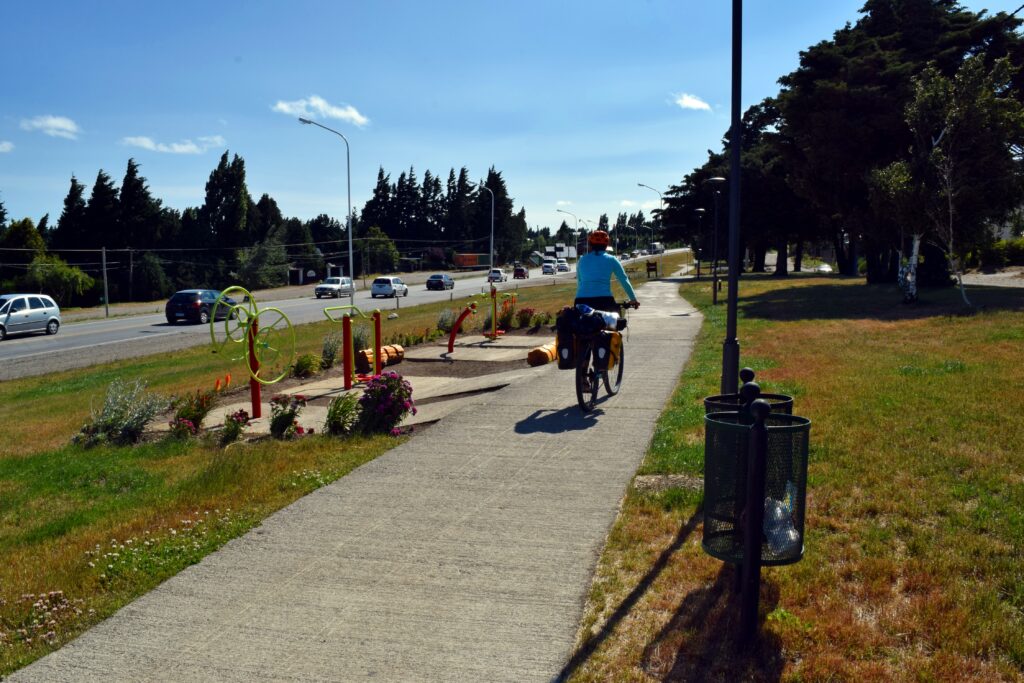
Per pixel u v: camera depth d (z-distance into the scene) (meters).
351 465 7.22
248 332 10.13
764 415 3.60
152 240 88.12
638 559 4.81
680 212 66.44
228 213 100.38
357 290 75.56
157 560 5.19
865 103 30.14
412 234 148.88
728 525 3.98
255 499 6.40
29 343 33.22
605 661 3.70
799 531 3.91
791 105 33.59
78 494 7.33
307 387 12.18
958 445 6.54
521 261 155.88
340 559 5.09
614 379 10.94
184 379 18.16
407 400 8.72
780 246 60.81
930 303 22.09
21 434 12.23
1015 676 3.34
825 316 20.22
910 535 4.86
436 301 54.41
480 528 5.51
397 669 3.76
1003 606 3.91
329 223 128.62
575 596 4.42
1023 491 5.39
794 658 3.60
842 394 8.82
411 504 6.08
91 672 3.87
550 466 6.88
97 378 21.02
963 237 21.55
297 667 3.81
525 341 17.11
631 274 74.31
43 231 85.75
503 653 3.85
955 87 20.64
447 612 4.30
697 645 3.76
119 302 80.12
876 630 3.78
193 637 4.17
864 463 6.25
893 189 21.44
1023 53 30.98
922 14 34.78
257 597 4.61
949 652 3.54
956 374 9.77
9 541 5.98
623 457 7.05
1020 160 22.08
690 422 8.02
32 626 4.42
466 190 147.50
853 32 36.22
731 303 6.21
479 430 8.27
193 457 8.34
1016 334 13.34
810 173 33.31
